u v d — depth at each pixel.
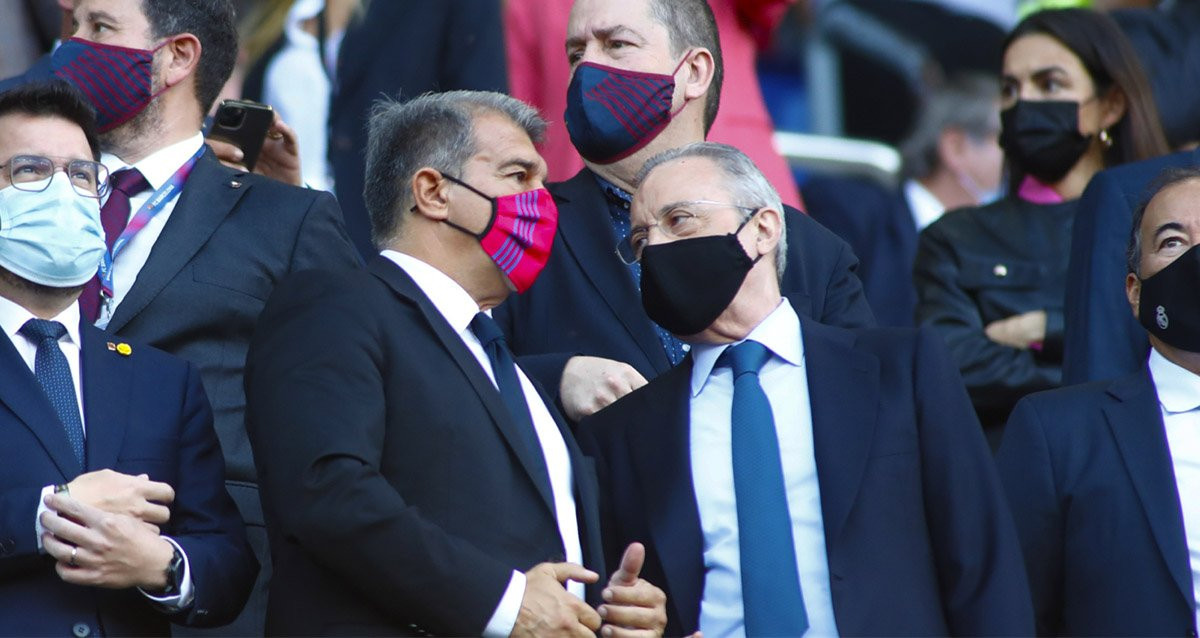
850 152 34.31
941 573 18.11
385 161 18.73
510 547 17.44
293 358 17.42
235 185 21.16
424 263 18.44
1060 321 24.59
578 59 22.27
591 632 17.08
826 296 21.58
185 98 21.45
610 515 18.88
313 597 17.23
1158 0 30.20
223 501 18.69
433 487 17.38
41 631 17.42
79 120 18.92
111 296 20.12
